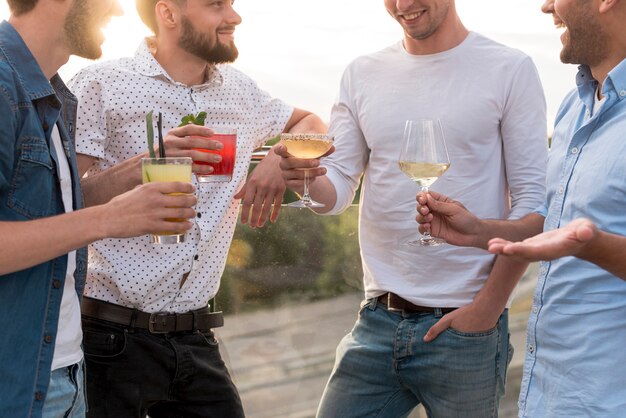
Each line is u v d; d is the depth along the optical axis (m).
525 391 2.00
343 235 2.92
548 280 1.92
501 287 2.43
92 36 1.88
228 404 2.59
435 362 2.52
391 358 2.59
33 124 1.80
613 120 1.83
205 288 2.54
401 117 2.56
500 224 2.32
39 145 1.80
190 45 2.45
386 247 2.61
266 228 2.87
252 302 2.89
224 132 2.16
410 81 2.58
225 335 2.88
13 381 1.78
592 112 1.91
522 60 2.52
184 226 1.80
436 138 2.17
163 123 2.50
